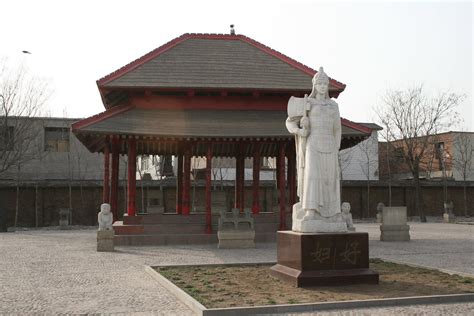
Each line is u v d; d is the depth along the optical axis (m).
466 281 12.80
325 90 13.38
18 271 15.74
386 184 49.31
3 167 41.41
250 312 9.52
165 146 32.84
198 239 25.75
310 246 12.32
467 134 59.75
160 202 37.94
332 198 12.95
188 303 10.37
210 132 25.86
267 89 28.27
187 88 27.72
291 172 31.41
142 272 15.43
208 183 26.47
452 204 46.59
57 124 49.06
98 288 12.55
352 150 59.38
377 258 18.16
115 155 29.47
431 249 22.30
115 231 25.44
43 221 41.25
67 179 45.22
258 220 28.08
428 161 59.56
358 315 9.47
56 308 10.27
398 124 50.56
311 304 9.88
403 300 10.37
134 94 28.03
